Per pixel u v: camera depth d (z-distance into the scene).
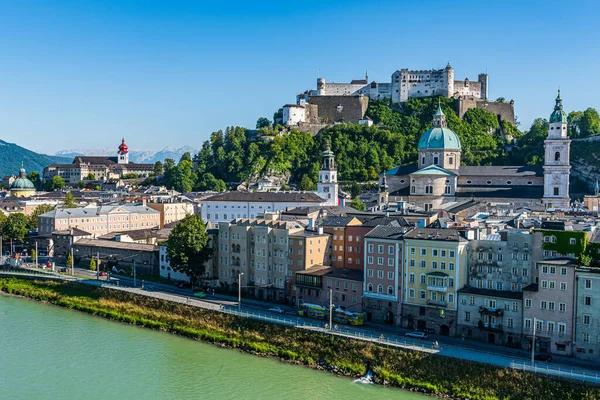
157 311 188.62
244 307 183.00
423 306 161.38
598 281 135.38
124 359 156.50
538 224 172.75
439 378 134.75
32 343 168.88
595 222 185.75
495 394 127.31
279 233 192.50
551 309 141.62
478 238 163.12
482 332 152.12
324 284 179.75
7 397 133.38
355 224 196.25
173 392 135.62
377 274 170.12
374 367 143.62
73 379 143.00
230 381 141.75
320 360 151.50
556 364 132.75
